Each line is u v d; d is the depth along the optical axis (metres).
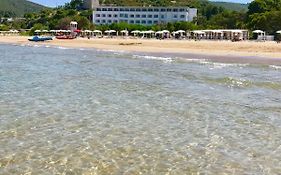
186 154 13.65
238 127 17.33
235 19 164.38
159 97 23.94
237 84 29.91
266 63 48.62
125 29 155.88
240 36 114.19
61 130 16.27
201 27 157.00
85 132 16.06
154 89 26.91
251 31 131.00
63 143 14.59
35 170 11.95
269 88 28.33
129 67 41.81
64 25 185.50
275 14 126.50
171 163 12.76
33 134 15.61
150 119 18.44
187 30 145.25
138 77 33.28
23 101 21.66
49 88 26.31
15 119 17.75
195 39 113.25
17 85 27.08
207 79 32.41
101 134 15.84
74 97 23.33
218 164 12.73
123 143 14.73
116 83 29.44
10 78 30.44
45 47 86.25
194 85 29.11
